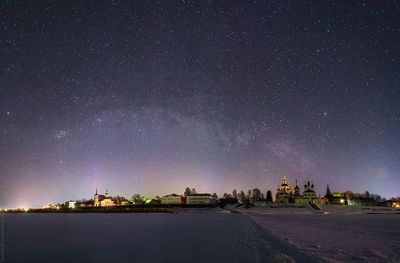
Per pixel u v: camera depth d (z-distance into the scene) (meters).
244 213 150.50
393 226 66.06
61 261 21.78
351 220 89.69
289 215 125.19
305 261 23.05
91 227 55.47
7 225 65.69
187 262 20.66
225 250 26.27
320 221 81.94
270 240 35.53
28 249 27.94
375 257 26.02
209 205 192.12
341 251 28.98
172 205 194.00
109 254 24.20
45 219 96.56
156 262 20.72
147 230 47.84
